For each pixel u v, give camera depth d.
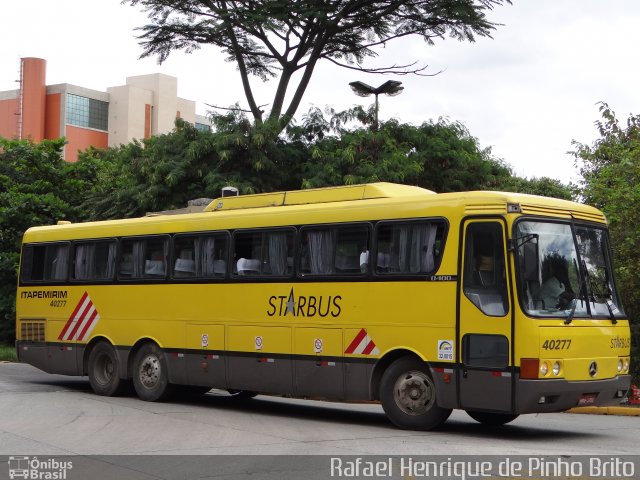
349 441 11.65
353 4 29.12
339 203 14.17
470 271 12.28
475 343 12.09
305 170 28.70
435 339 12.48
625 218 17.89
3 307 30.98
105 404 16.08
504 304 11.88
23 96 89.31
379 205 13.49
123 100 93.56
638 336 18.16
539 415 16.09
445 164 28.86
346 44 30.92
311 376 14.00
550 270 12.20
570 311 12.16
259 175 28.47
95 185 34.28
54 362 18.94
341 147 28.73
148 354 16.89
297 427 13.24
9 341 31.83
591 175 19.84
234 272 15.41
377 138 28.41
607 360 12.46
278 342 14.52
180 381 16.25
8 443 11.45
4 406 15.36
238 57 31.30
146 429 12.87
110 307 17.75
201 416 14.59
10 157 33.78
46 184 33.09
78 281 18.55
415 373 12.81
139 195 28.06
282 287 14.57
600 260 13.05
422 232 12.88
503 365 11.78
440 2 28.05
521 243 11.96
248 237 15.30
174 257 16.59
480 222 12.30
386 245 13.27
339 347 13.64
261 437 12.06
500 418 14.07
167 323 16.52
